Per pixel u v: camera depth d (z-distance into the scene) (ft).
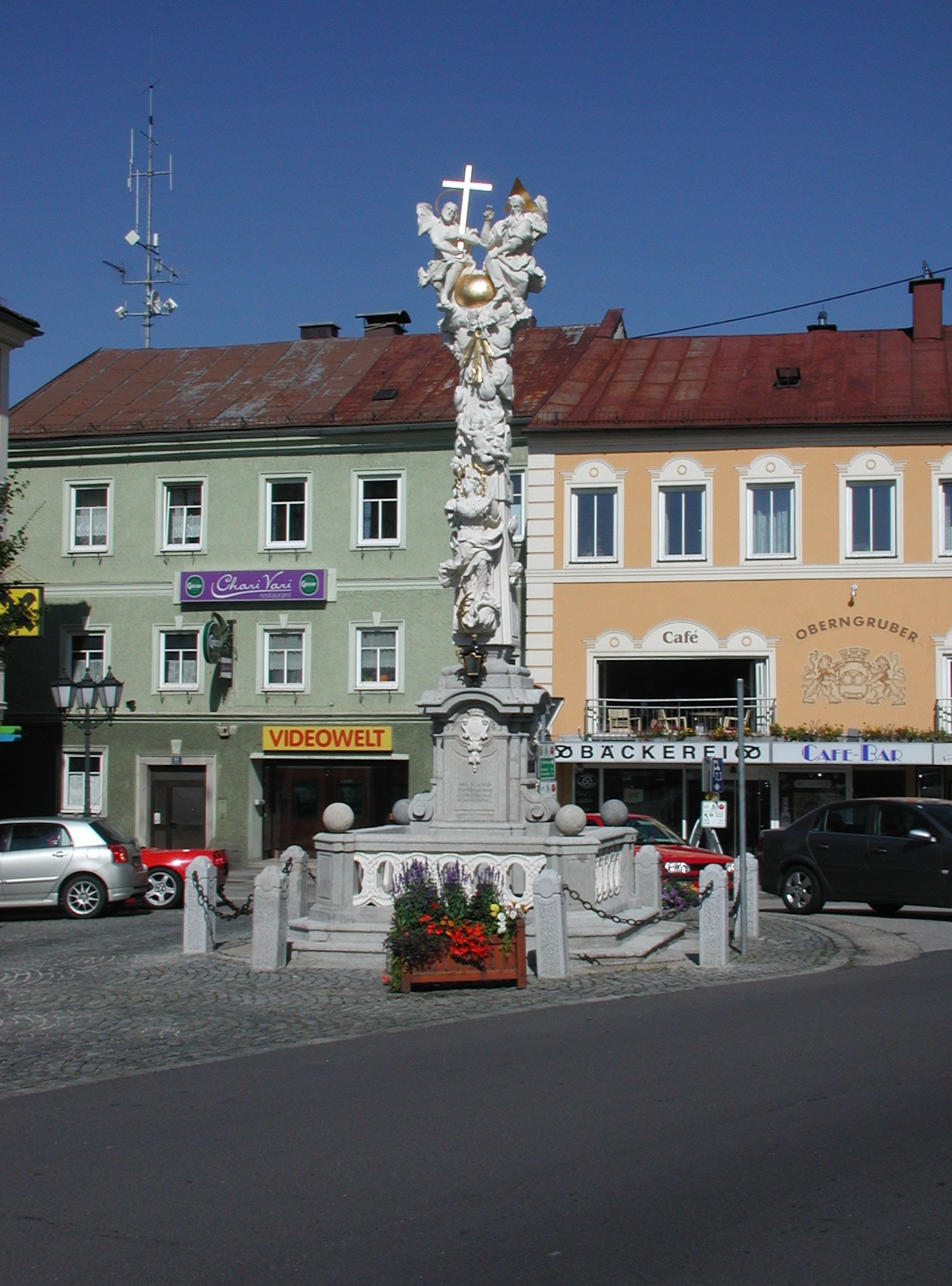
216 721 113.60
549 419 109.60
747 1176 21.61
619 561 108.17
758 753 102.32
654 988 41.70
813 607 104.99
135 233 142.31
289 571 112.78
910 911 69.87
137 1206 20.92
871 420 104.27
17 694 116.26
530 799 52.37
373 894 49.39
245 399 120.26
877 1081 28.07
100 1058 33.09
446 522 111.24
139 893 73.00
